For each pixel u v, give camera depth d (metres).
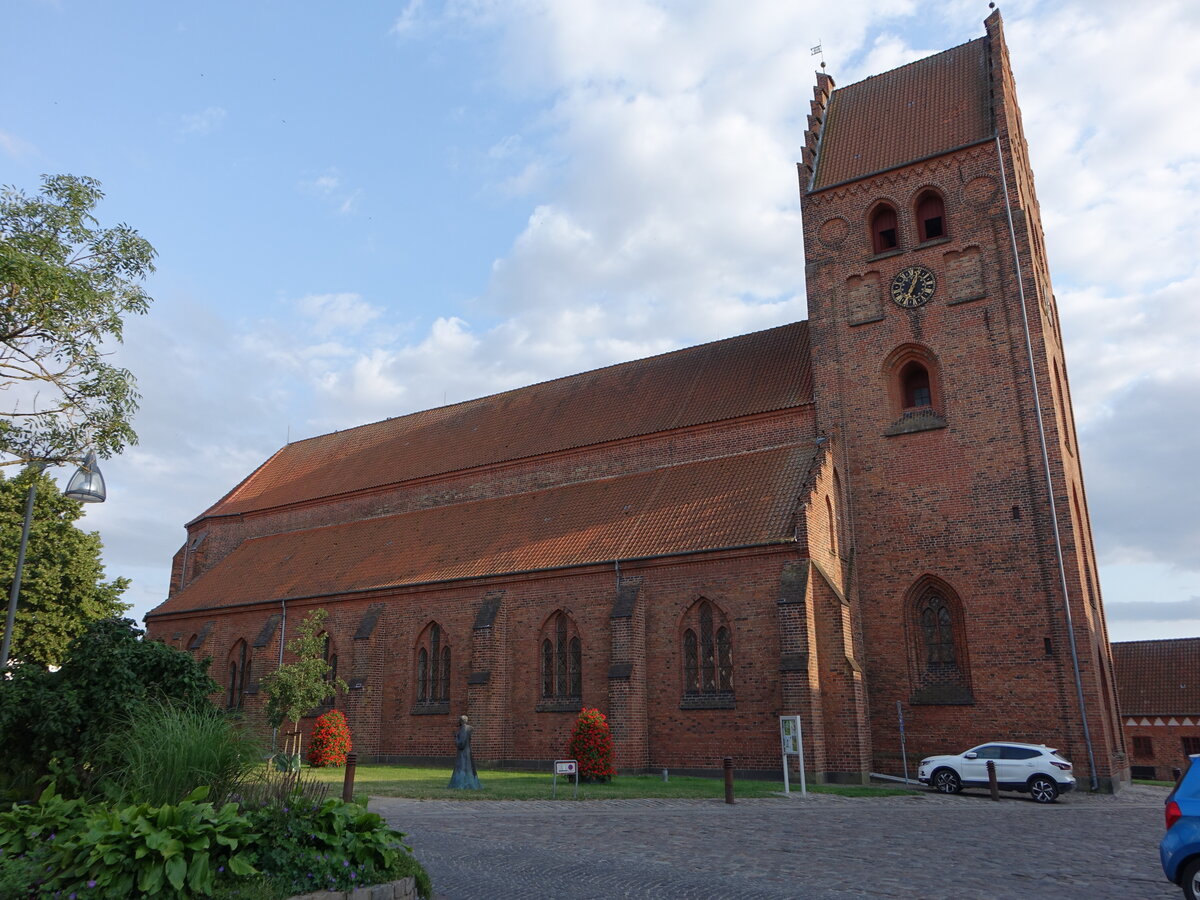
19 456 22.61
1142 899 13.48
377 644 43.34
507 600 39.88
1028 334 35.88
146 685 17.69
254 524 59.03
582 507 42.59
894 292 39.53
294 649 40.72
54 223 21.73
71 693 16.94
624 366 51.41
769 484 37.44
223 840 10.95
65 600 47.81
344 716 41.25
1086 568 39.66
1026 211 40.38
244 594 50.94
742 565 34.22
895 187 40.75
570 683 37.44
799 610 31.98
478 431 53.25
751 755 32.34
